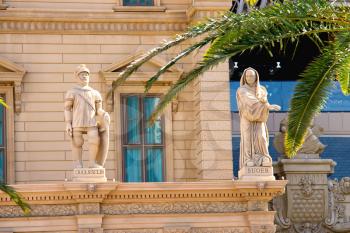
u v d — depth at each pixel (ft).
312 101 118.73
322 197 184.55
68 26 188.03
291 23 118.21
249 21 117.91
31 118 185.98
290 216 183.93
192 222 158.71
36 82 186.80
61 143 185.98
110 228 156.76
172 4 191.83
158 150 188.03
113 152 186.09
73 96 157.28
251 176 158.61
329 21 118.73
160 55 187.11
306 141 185.47
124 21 188.96
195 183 157.99
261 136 159.94
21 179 184.55
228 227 159.53
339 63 117.60
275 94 222.28
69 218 155.74
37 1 188.14
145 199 157.58
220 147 184.03
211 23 120.57
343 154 216.54
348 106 222.28
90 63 188.44
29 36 187.21
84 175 155.53
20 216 155.22
